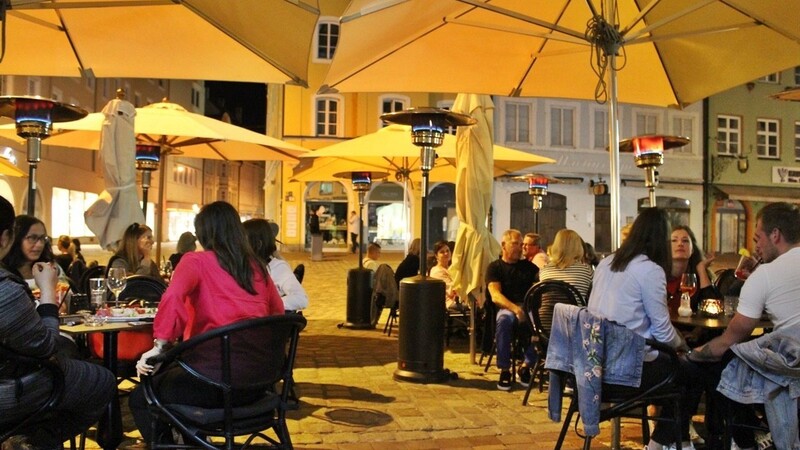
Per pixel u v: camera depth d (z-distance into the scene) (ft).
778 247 12.42
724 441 12.46
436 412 18.39
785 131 105.50
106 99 120.37
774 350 11.52
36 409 9.54
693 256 18.71
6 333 8.86
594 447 15.58
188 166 171.22
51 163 100.01
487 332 25.57
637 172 100.99
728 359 12.24
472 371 24.25
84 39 17.76
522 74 21.08
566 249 20.20
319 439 15.83
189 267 10.83
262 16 15.35
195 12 14.89
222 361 10.07
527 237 29.96
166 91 155.94
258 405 10.75
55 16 16.96
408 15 16.25
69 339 14.99
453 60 20.06
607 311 12.63
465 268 24.75
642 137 23.09
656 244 12.67
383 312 43.57
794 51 17.63
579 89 21.86
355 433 16.33
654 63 20.52
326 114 99.09
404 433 16.37
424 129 22.18
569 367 12.12
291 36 16.10
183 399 10.50
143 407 11.16
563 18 19.15
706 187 102.94
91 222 20.45
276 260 16.90
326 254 93.91
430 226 102.78
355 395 20.35
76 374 10.39
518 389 21.33
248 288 11.05
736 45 18.33
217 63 18.48
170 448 10.71
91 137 30.68
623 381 11.75
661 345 11.85
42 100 18.83
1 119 60.59
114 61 18.75
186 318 10.77
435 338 22.30
